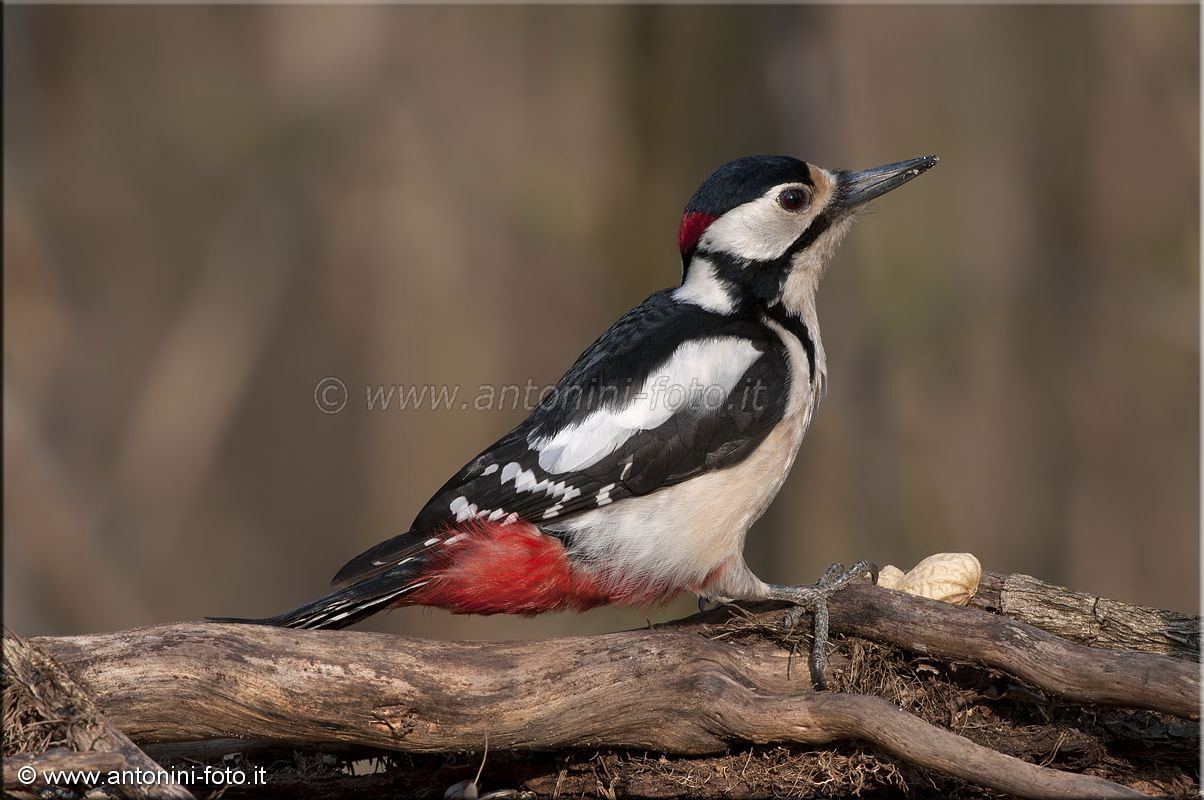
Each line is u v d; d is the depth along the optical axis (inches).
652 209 547.2
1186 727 236.4
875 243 554.6
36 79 621.3
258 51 618.5
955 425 571.2
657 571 269.9
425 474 592.7
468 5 588.4
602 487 267.7
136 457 601.9
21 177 605.3
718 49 528.1
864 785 236.5
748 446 271.9
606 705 236.5
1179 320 558.9
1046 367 576.1
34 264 594.9
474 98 596.4
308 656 232.7
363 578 266.5
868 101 569.6
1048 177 577.6
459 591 270.5
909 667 249.4
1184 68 563.2
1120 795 200.4
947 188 577.0
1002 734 243.1
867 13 568.7
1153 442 569.6
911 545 542.6
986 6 577.0
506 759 252.7
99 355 625.6
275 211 613.6
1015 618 255.9
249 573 619.2
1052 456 574.9
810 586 260.7
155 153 633.6
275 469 624.7
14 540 546.9
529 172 564.1
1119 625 251.0
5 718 216.5
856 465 527.2
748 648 259.3
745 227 294.0
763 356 280.7
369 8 602.9
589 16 565.6
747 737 232.8
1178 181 564.7
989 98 579.5
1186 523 565.3
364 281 606.5
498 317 590.6
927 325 544.7
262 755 253.3
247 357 612.1
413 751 239.8
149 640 230.7
